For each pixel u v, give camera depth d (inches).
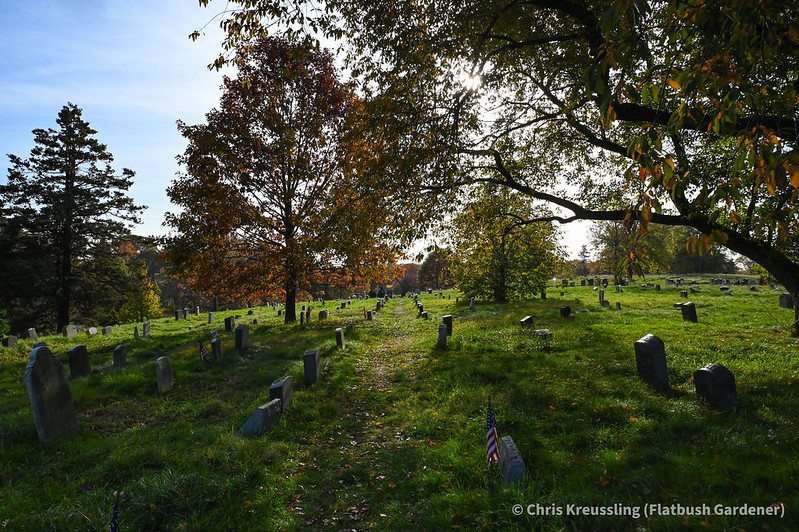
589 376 359.3
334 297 3363.7
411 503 206.1
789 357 375.2
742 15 108.5
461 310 1153.4
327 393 388.2
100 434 297.3
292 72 389.4
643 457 207.2
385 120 420.2
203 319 1296.8
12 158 1311.5
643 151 106.3
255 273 866.1
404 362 525.7
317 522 196.4
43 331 1493.6
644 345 333.7
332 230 516.4
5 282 1262.3
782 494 160.1
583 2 338.0
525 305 1098.1
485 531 171.3
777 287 1457.9
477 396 338.6
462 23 362.6
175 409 349.4
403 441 284.8
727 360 382.3
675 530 147.4
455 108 422.0
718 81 106.3
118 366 510.0
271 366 473.7
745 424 234.7
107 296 1501.0
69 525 179.2
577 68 409.1
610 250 2331.4
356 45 420.5
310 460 259.9
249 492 209.0
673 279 2158.0
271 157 855.7
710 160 393.4
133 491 203.9
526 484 197.9
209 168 815.7
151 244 893.2
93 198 1413.6
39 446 269.0
